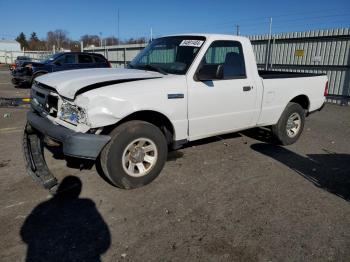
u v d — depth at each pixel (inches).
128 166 152.6
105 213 132.6
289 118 229.6
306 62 517.0
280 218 132.6
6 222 124.0
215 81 177.8
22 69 553.9
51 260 103.7
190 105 166.7
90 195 147.5
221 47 181.6
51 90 153.3
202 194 151.9
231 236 118.8
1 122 285.7
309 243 116.0
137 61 201.2
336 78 482.6
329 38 482.3
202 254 108.2
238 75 191.8
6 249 108.2
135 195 148.9
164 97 154.6
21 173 169.2
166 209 136.9
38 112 169.0
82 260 104.0
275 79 212.4
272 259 106.7
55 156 193.8
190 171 179.5
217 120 182.5
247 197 150.6
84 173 171.2
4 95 474.0
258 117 207.0
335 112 407.2
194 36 183.8
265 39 571.2
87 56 569.9
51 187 149.3
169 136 169.9
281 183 168.1
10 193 147.1
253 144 235.8
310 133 282.0
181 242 114.3
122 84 146.4
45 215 130.0
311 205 144.9
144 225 124.6
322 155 217.3
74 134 134.0
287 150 225.8
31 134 183.2
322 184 168.7
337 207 143.7
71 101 140.9
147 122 155.0
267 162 198.8
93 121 135.0
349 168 193.8
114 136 144.0
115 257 105.7
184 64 171.8
